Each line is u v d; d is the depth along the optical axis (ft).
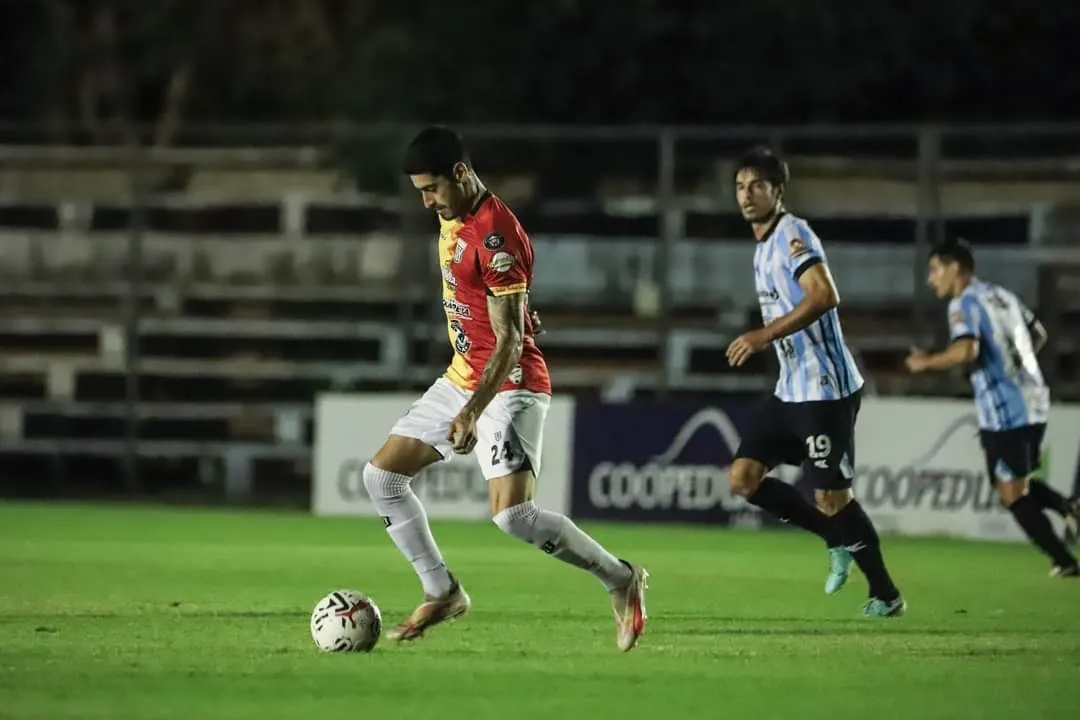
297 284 244.01
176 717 66.64
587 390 241.55
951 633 97.66
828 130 203.82
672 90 256.11
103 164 246.27
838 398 103.55
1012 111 255.50
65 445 223.51
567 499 193.26
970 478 180.96
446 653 84.89
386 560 142.61
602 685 75.77
